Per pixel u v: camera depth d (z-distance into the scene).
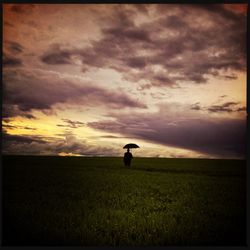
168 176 26.22
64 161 42.22
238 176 27.72
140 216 13.73
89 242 11.25
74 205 15.52
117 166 35.81
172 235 11.82
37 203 15.90
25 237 11.63
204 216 14.08
